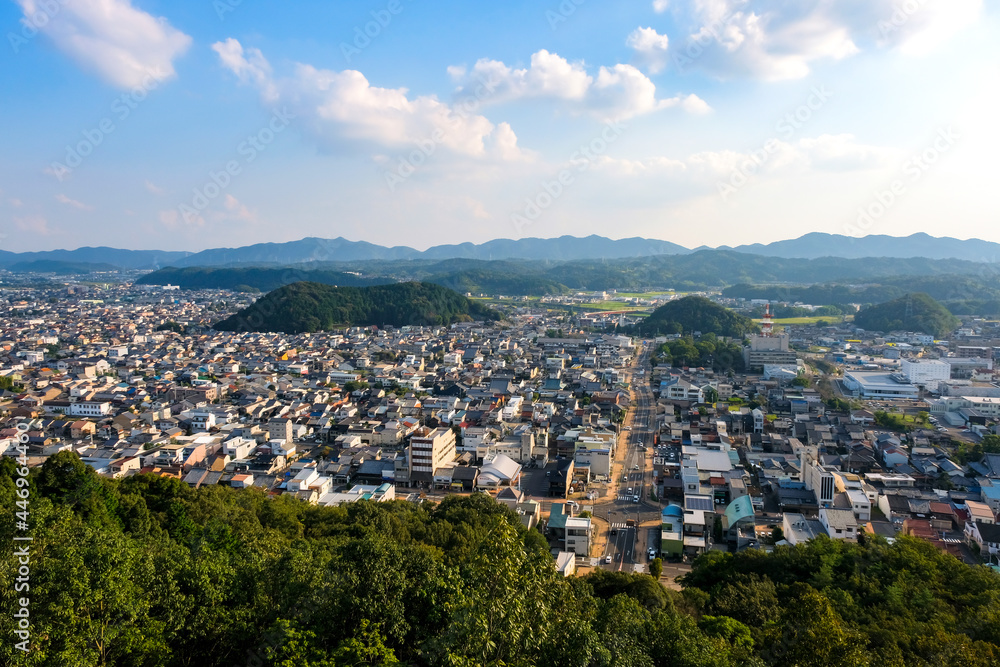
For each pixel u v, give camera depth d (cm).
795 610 4922
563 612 4216
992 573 7981
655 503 13375
